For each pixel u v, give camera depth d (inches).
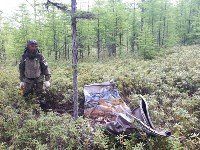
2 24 1498.5
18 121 290.7
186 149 241.1
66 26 1330.0
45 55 1359.5
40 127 270.4
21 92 375.2
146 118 265.7
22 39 1342.3
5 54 1669.5
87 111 321.1
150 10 1569.9
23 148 251.6
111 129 262.2
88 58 1445.6
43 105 371.6
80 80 462.6
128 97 386.3
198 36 1651.1
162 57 952.9
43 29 1368.1
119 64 785.6
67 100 375.6
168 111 332.2
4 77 486.6
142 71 560.4
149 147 238.1
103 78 473.4
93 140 248.5
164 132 242.1
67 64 900.0
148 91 420.5
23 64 359.9
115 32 1424.7
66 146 248.4
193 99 362.6
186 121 291.9
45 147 240.5
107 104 322.7
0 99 358.0
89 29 1374.3
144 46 1126.4
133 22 1577.3
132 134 249.8
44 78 381.7
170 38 1595.7
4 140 270.1
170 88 420.5
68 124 271.4
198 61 650.8
